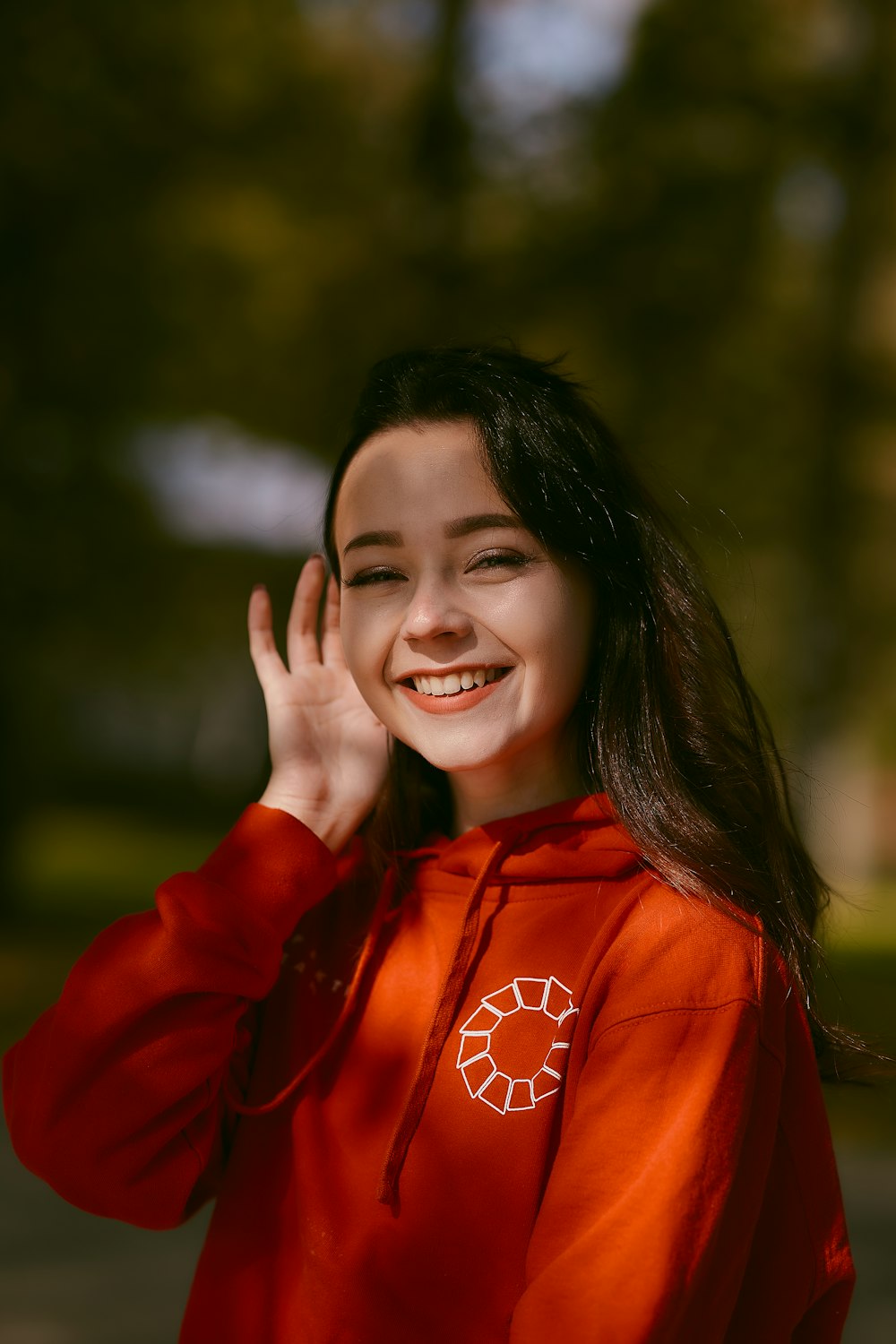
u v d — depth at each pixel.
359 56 10.60
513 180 9.90
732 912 1.29
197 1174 1.45
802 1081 1.33
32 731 12.48
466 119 9.93
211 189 10.24
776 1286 1.29
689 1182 1.15
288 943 1.55
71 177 9.85
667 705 1.43
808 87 10.15
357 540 1.42
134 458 10.84
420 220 10.09
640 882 1.36
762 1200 1.27
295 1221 1.39
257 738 17.89
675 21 9.95
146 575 10.99
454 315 9.90
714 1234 1.15
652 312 10.05
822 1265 1.31
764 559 11.73
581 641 1.41
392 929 1.48
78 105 9.73
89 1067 1.39
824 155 10.40
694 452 10.59
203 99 10.02
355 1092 1.40
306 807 1.56
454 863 1.45
